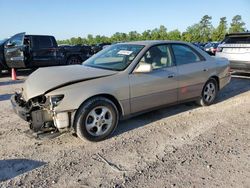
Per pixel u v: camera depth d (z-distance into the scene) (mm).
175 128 5273
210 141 4668
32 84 4586
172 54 5754
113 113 4746
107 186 3418
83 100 4379
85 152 4309
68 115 4328
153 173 3697
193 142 4637
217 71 6590
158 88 5320
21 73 13375
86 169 3814
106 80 4688
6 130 5234
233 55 9844
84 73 4734
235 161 3980
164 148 4422
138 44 5555
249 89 8453
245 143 4574
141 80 5047
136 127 5328
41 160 4066
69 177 3621
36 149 4422
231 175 3623
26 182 3516
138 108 5125
